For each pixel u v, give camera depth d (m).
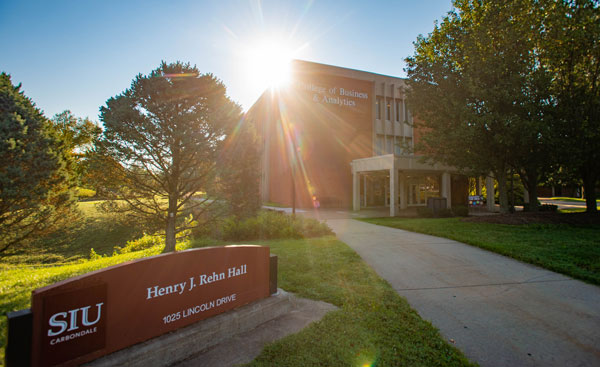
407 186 25.27
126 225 7.21
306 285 4.80
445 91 12.52
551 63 11.95
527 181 14.01
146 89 6.23
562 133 11.36
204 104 6.76
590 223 10.92
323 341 3.07
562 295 4.52
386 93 26.30
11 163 9.01
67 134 30.42
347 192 23.98
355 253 7.00
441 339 3.21
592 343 3.20
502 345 3.16
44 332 2.14
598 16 10.88
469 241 8.09
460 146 12.05
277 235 9.71
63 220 11.40
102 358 2.39
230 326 3.16
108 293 2.46
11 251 10.52
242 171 7.39
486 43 11.41
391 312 3.82
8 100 9.76
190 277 3.00
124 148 6.23
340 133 24.16
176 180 6.91
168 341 2.68
